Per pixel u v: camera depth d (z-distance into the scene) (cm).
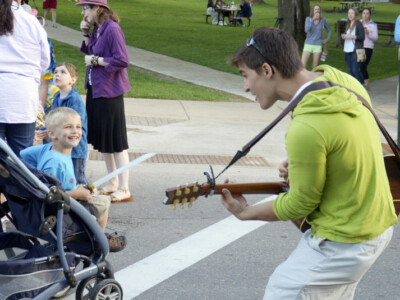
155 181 825
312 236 316
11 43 562
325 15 4506
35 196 395
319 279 308
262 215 322
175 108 1321
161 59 2030
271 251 599
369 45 1734
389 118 1332
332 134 290
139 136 1066
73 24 2666
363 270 309
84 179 677
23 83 573
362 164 297
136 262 561
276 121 308
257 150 1025
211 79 1741
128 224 663
